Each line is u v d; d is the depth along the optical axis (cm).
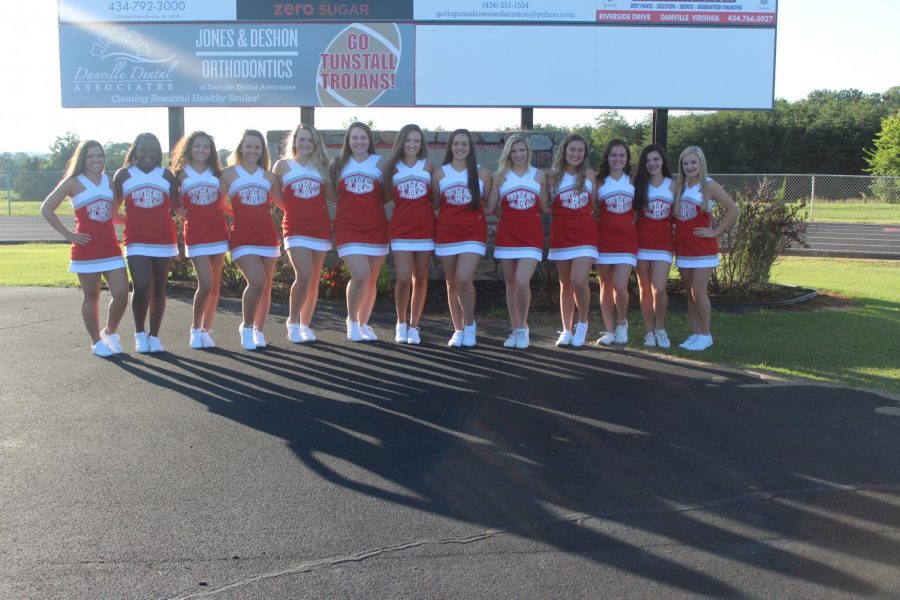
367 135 679
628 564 322
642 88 1070
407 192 686
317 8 1074
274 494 389
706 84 1066
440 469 423
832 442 463
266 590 300
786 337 758
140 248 659
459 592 300
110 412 518
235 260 684
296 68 1084
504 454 445
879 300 1000
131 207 659
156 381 592
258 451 448
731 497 387
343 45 1078
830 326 813
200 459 436
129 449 450
